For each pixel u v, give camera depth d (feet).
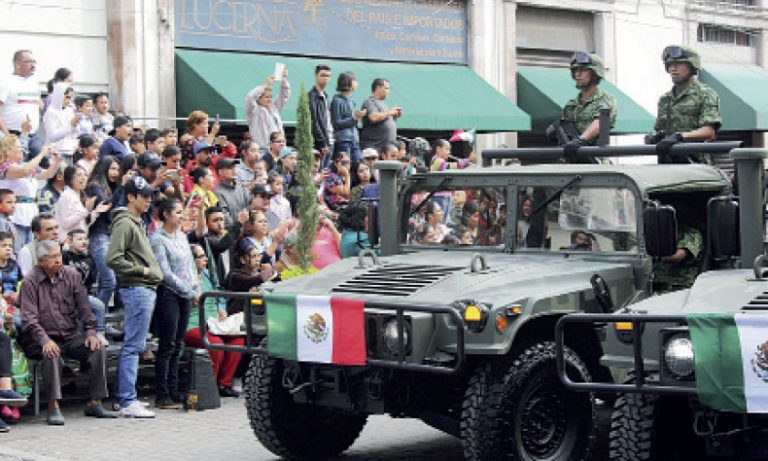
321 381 36.42
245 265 51.57
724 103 113.70
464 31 96.02
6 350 44.60
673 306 30.27
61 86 56.85
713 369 28.22
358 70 86.89
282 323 36.06
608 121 42.73
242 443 42.45
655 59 111.96
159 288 48.03
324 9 85.97
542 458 34.50
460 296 34.22
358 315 34.45
